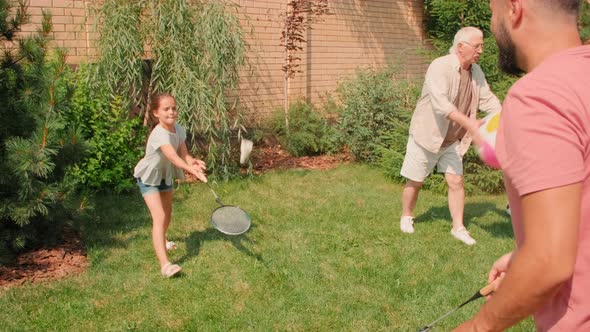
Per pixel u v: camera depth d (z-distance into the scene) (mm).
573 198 1239
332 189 8008
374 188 8234
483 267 5215
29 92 4773
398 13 13250
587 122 1273
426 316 4227
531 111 1299
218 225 4578
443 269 5121
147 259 5168
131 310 4188
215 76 7891
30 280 4602
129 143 7648
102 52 7570
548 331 1457
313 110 10867
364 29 12531
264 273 4902
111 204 6820
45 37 4980
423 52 10125
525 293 1281
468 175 8016
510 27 1502
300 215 6664
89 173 6965
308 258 5273
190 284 4641
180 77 7637
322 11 10453
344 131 10047
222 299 4398
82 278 4684
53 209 5113
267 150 10367
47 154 4613
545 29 1425
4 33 4809
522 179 1284
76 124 6867
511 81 8195
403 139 8867
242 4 10117
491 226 6535
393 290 4652
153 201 4789
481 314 1445
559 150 1246
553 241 1224
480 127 2533
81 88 7223
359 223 6441
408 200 6148
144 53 7922
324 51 11742
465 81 5598
